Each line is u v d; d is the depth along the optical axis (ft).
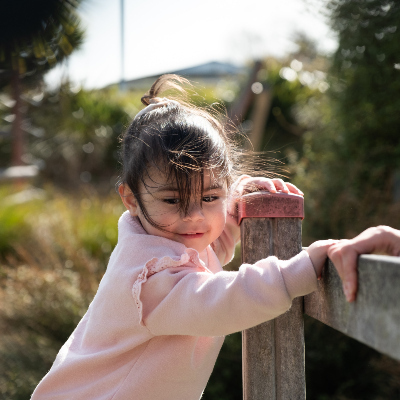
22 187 21.61
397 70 11.57
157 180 3.13
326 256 2.46
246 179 3.66
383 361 8.73
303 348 3.23
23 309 10.14
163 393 3.26
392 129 12.05
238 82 30.19
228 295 2.59
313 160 13.85
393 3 10.94
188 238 3.20
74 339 3.76
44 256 12.44
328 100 13.50
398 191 12.84
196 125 3.33
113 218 14.10
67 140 30.12
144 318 2.97
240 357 8.43
